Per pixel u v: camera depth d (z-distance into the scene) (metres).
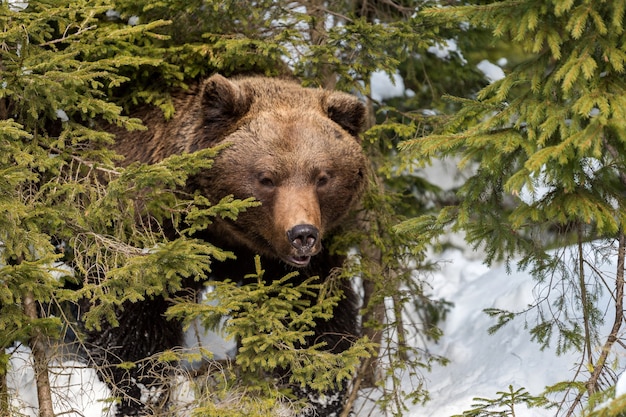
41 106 9.95
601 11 8.94
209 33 12.16
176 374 10.75
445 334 14.67
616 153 9.62
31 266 8.77
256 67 12.73
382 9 14.90
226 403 10.16
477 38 14.63
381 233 12.97
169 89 12.02
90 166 10.16
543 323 11.12
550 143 9.31
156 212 10.39
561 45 9.27
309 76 13.18
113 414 11.05
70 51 10.34
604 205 9.27
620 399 7.66
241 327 9.85
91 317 9.88
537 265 11.30
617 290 9.86
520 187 8.85
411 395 11.61
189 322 10.08
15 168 8.98
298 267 11.62
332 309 11.47
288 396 10.56
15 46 10.20
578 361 11.61
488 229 10.34
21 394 10.66
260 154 10.64
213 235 11.44
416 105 15.67
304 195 10.52
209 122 11.13
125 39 11.98
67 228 9.91
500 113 9.34
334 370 10.16
